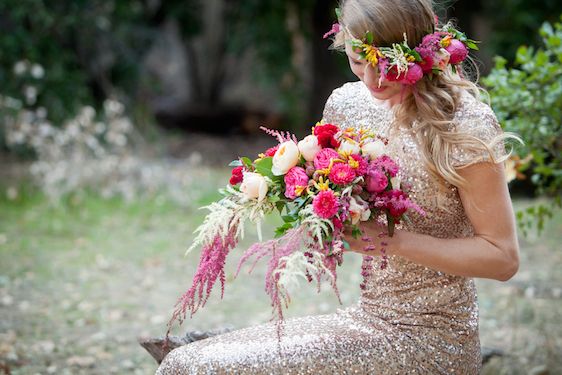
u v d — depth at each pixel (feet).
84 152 30.68
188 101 53.52
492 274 8.46
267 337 8.75
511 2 39.75
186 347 8.86
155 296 19.93
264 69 44.29
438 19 9.05
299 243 7.87
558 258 22.85
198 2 46.24
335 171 7.98
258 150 47.34
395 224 8.83
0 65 34.06
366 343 8.71
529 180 33.58
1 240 24.95
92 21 36.50
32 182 33.06
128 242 25.39
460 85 8.86
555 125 13.87
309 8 43.78
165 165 36.22
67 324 17.49
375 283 9.20
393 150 8.82
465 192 8.45
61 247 24.52
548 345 15.44
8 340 16.11
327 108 9.95
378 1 8.40
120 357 15.52
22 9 33.83
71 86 35.53
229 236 8.61
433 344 8.84
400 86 8.68
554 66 13.75
